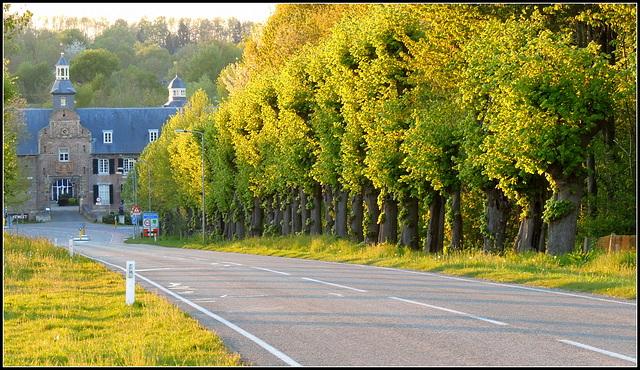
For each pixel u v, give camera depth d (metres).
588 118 50.88
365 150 75.00
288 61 96.31
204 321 28.55
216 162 139.75
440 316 27.88
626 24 57.56
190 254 94.62
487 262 51.84
